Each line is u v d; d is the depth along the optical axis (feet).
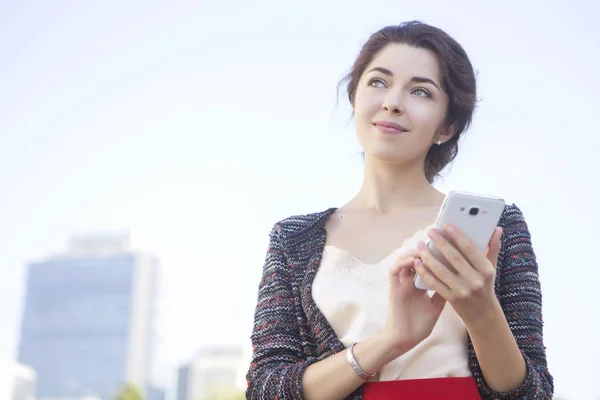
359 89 6.68
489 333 5.34
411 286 5.41
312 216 6.77
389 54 6.61
